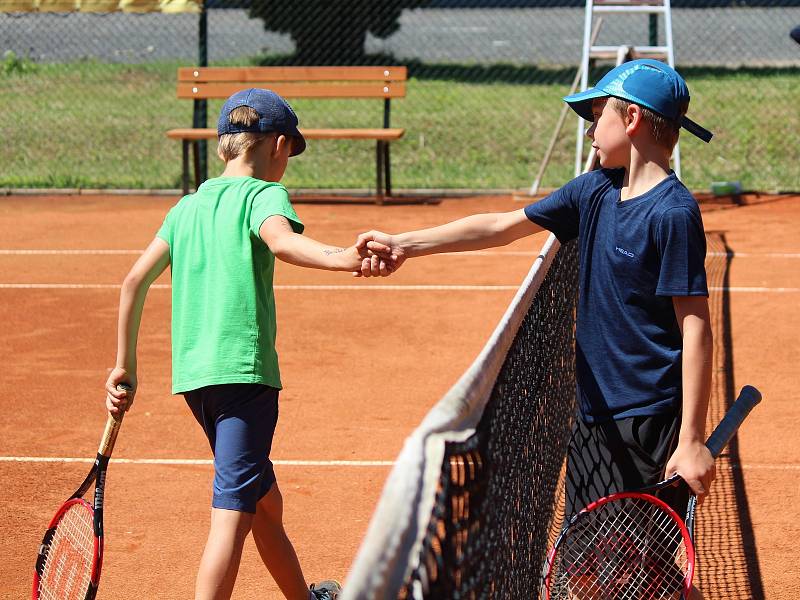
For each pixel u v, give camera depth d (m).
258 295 10.93
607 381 10.32
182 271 11.08
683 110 10.08
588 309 10.48
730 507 15.72
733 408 10.18
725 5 100.50
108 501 16.06
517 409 9.21
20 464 17.47
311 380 21.89
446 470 5.70
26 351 24.03
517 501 9.23
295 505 15.91
